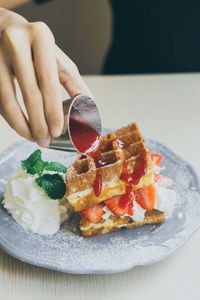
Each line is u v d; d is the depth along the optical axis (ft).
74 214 1.86
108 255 1.61
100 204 1.79
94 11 4.73
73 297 1.48
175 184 1.99
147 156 1.79
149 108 2.76
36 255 1.58
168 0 3.44
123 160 1.77
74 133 1.58
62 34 4.83
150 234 1.75
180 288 1.53
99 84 3.04
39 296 1.48
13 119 1.43
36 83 1.36
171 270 1.60
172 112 2.72
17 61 1.34
